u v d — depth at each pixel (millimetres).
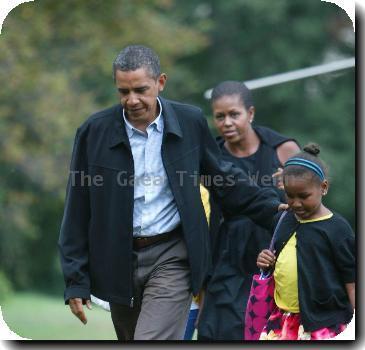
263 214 16594
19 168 46406
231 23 75312
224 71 74500
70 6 45250
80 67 46656
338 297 15453
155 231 15664
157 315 15477
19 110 44781
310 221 15586
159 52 47875
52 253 70625
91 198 15742
